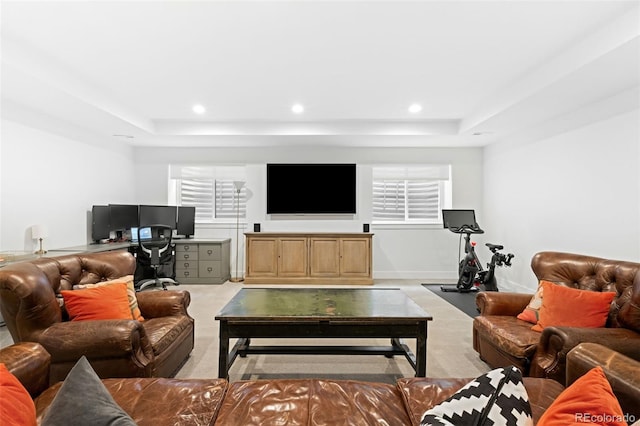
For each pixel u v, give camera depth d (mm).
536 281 4367
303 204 5746
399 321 2121
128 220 5125
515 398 928
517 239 4766
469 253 4910
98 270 2422
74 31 2420
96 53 2762
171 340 2203
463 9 2143
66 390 933
